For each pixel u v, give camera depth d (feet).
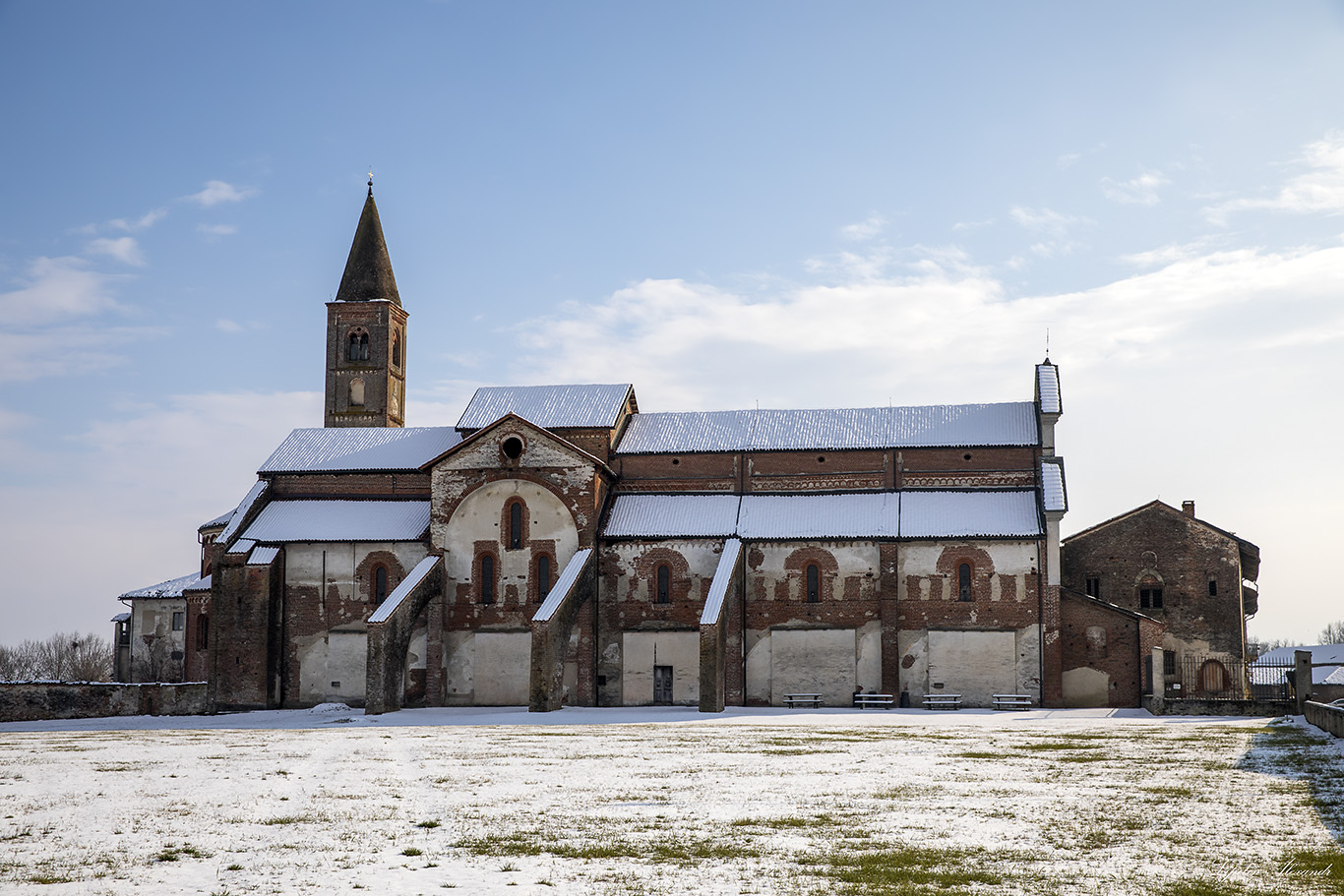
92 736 162.40
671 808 87.66
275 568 256.73
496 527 249.14
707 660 220.02
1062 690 232.94
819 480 258.78
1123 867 67.51
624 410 277.03
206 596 317.22
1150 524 257.14
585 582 242.17
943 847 73.31
